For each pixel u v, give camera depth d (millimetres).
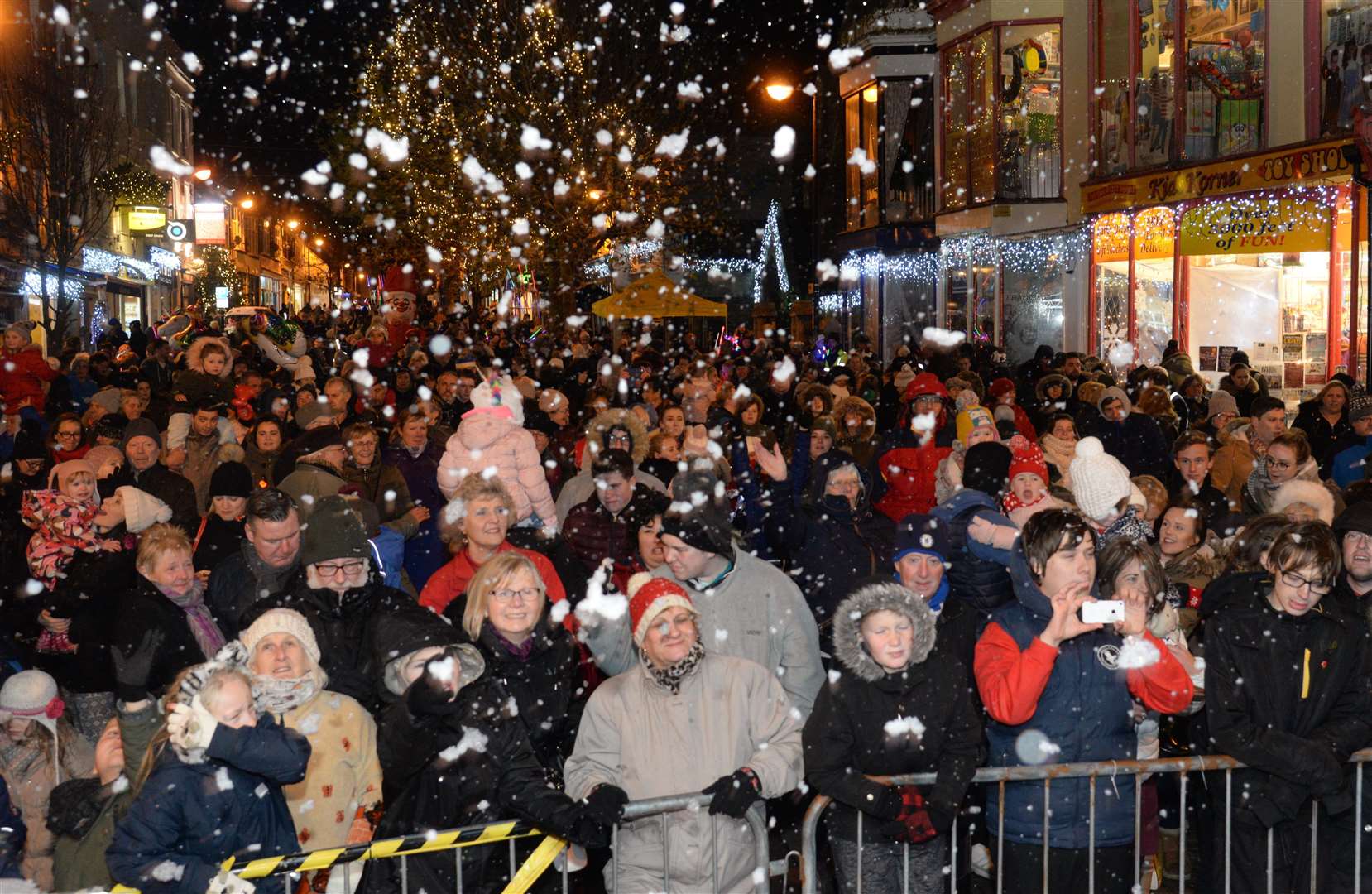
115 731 4176
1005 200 23750
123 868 3514
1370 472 6957
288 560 5293
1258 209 17156
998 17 23812
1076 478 5480
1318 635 4176
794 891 4926
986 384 17203
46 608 5180
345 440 7484
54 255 26125
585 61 25156
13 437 10180
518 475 6375
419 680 3773
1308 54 16312
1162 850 5445
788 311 39500
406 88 26516
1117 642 4148
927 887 4156
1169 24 19281
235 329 21188
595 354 20156
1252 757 4082
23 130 24125
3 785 4297
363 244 34500
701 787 4035
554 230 25156
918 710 4004
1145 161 19953
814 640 4875
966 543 4926
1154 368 12977
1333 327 16047
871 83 30234
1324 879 4348
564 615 4512
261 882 3699
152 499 6371
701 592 4766
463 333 21297
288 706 4047
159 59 40375
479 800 3887
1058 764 4035
